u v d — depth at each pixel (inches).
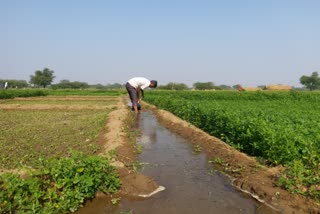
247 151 396.8
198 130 532.7
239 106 765.3
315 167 282.7
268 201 247.8
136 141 482.0
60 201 226.1
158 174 315.9
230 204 246.1
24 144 428.1
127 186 266.7
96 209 235.5
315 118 506.0
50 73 5191.9
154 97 1330.0
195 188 279.1
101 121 663.8
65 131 543.8
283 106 864.3
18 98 1831.9
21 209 210.5
